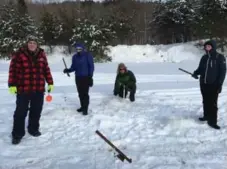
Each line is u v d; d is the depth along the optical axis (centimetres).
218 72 691
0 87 1310
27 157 546
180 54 2839
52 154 559
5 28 2809
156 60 2802
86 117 789
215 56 697
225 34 2750
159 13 3123
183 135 646
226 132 657
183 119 736
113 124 725
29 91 630
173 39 3180
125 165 497
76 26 2858
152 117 776
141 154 541
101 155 545
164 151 557
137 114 808
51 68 2194
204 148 569
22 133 627
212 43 700
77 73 823
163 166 486
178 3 2969
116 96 1034
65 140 633
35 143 620
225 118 760
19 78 628
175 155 534
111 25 3036
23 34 2834
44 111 845
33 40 631
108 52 2919
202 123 716
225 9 2755
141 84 1353
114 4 3588
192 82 1406
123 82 997
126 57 2888
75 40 2820
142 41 3325
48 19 2992
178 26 3056
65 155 550
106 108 879
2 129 710
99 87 1299
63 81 1501
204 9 2825
